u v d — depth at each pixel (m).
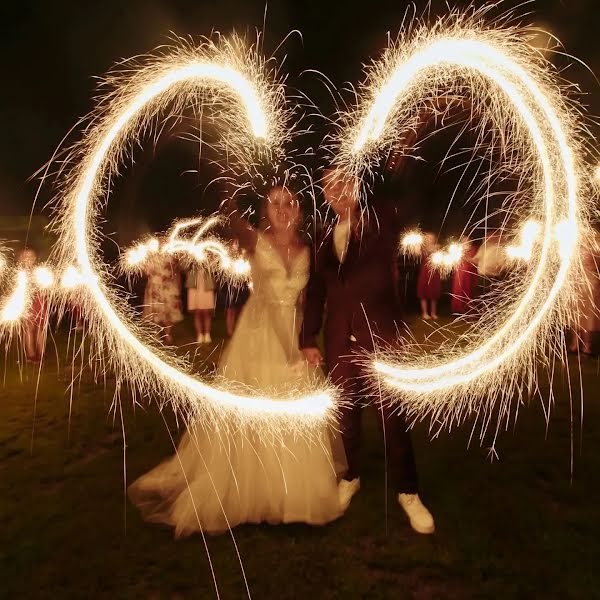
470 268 9.37
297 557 2.92
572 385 5.73
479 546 3.01
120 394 5.89
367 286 2.96
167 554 2.98
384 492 3.57
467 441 4.36
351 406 3.16
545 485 3.68
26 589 2.77
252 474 3.17
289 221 3.07
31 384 6.44
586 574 2.78
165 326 7.95
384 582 2.75
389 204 2.95
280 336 3.13
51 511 3.47
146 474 3.64
